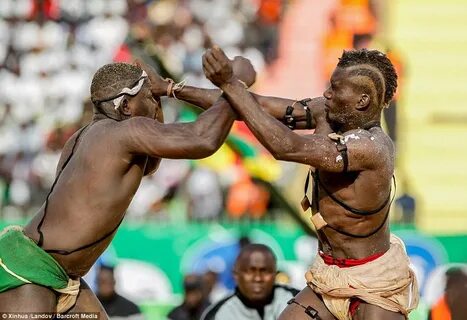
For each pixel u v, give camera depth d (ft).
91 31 138.00
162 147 50.75
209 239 110.93
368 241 52.75
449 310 64.69
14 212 114.32
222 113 51.24
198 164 123.75
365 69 51.83
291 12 147.95
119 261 109.40
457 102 151.64
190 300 95.55
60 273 52.21
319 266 54.19
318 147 50.42
